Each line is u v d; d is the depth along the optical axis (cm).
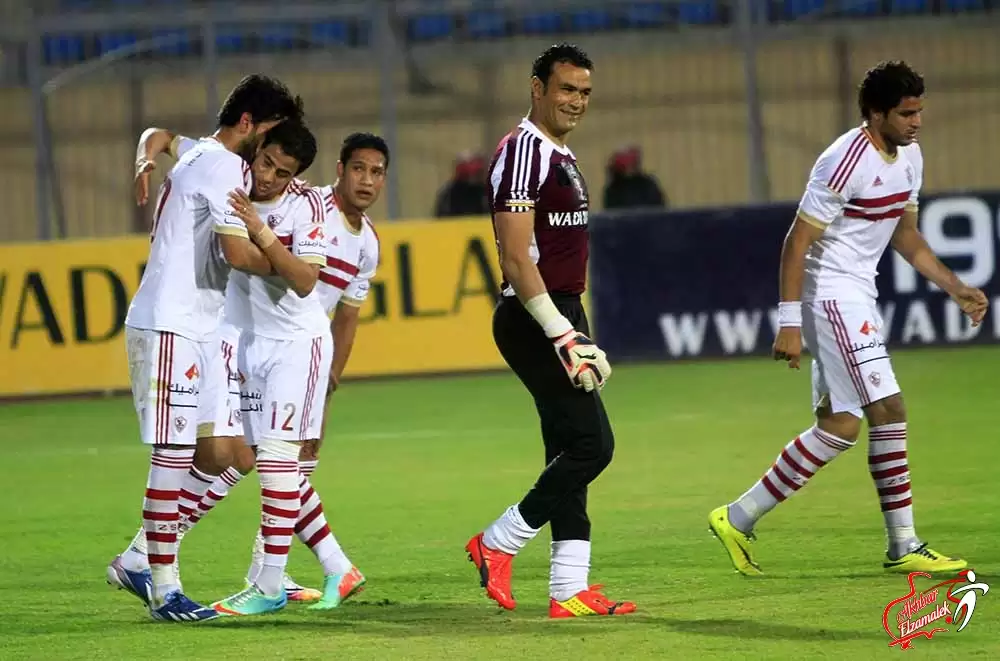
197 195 1870
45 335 4816
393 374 4934
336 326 2170
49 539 2609
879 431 2116
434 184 6600
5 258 4800
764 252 4997
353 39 6519
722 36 6203
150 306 1883
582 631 1786
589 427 1864
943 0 6281
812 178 2120
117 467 3494
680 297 5019
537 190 1836
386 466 3334
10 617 1962
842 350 2127
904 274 4944
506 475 3150
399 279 4928
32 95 5562
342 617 1917
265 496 1950
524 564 2272
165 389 1881
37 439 4022
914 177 2155
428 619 1892
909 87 2073
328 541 2011
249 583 2050
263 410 1956
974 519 2458
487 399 4419
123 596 2106
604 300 5016
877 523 2473
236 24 6212
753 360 4978
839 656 1620
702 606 1909
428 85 6544
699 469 3119
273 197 1939
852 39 6300
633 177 5569
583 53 1855
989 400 3906
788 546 2306
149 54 6412
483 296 4944
